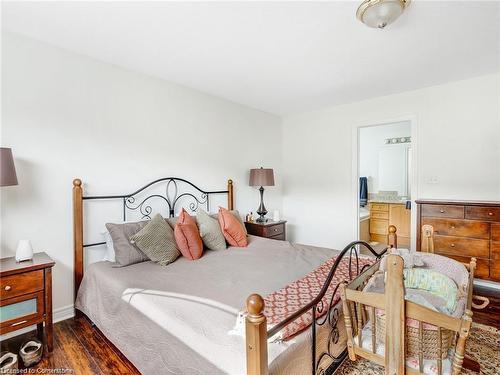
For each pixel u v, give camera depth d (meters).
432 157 3.24
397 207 5.12
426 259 1.87
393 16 1.67
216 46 2.22
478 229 2.67
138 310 1.55
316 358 1.31
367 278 1.65
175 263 2.20
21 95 2.03
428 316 1.12
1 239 1.94
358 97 3.62
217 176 3.56
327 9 1.74
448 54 2.39
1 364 1.64
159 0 1.63
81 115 2.33
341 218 4.07
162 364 1.35
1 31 1.94
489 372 1.66
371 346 1.33
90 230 2.39
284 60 2.48
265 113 4.35
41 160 2.12
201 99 3.35
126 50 2.28
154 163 2.86
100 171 2.45
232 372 1.03
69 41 2.12
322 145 4.22
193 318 1.33
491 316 2.30
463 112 3.04
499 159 2.86
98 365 1.70
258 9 1.74
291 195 4.63
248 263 2.17
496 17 1.82
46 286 1.77
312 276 1.83
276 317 1.27
